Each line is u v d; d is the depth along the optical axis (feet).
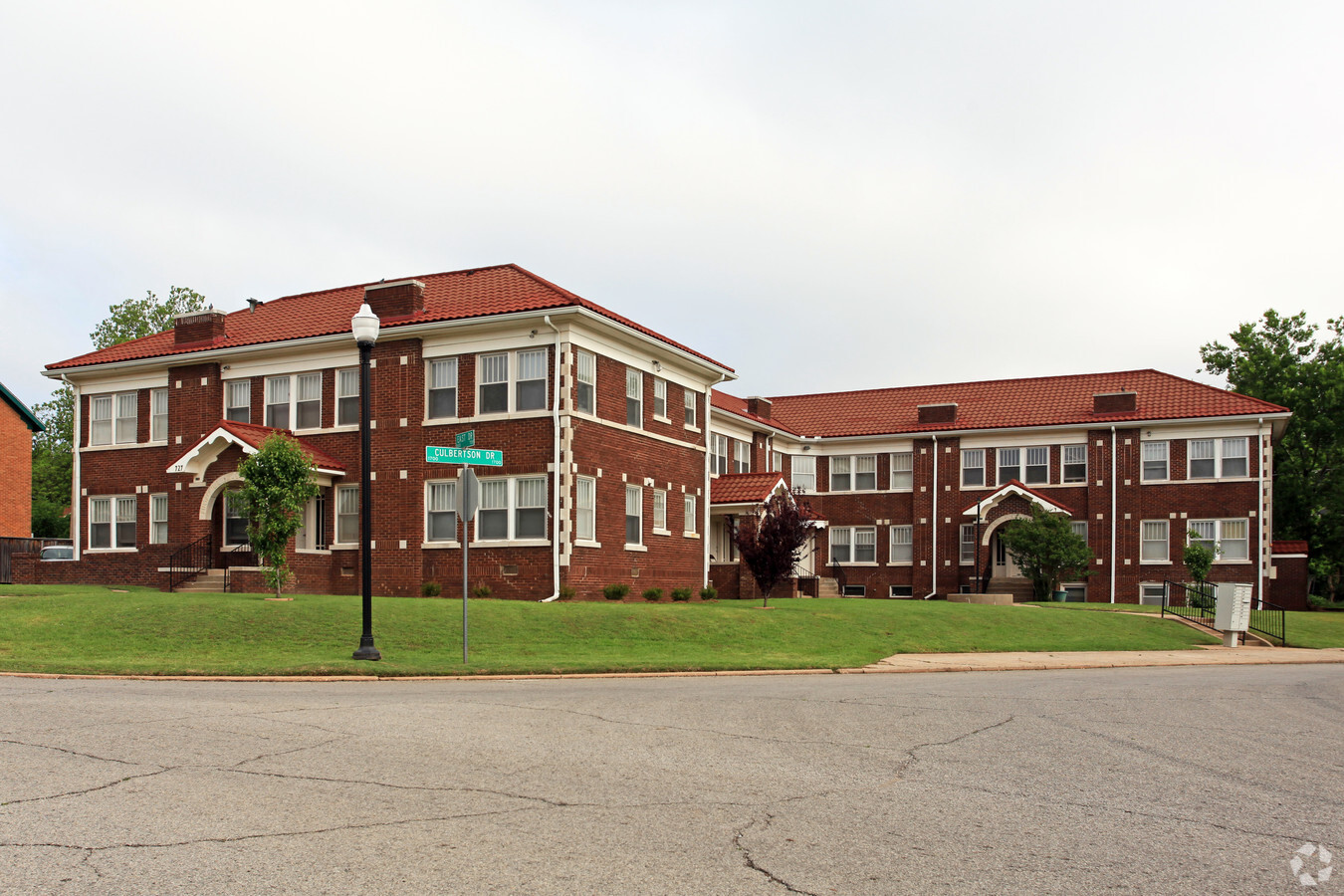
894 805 25.62
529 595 91.81
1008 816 24.75
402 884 18.92
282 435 86.02
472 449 58.70
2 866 19.60
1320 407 169.78
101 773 27.53
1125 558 143.43
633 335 100.48
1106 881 19.83
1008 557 146.10
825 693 49.03
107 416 117.50
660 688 50.44
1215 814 25.45
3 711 38.11
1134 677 62.08
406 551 97.45
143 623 67.26
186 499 109.81
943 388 168.96
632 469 102.99
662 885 19.10
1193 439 142.00
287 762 29.27
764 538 95.71
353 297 113.09
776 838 22.34
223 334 112.27
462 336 96.99
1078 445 148.66
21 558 117.08
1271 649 85.92
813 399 176.55
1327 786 29.22
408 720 37.04
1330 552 170.81
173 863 19.92
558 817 23.73
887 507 159.94
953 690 51.70
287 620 68.39
